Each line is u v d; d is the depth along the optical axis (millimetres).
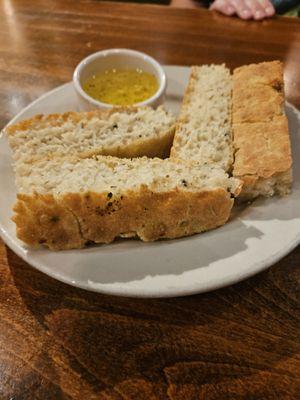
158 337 155
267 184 182
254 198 188
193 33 288
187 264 158
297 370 147
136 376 145
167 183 174
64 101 228
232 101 222
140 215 168
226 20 297
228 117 217
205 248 164
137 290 148
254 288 168
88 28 291
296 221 172
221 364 148
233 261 158
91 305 164
